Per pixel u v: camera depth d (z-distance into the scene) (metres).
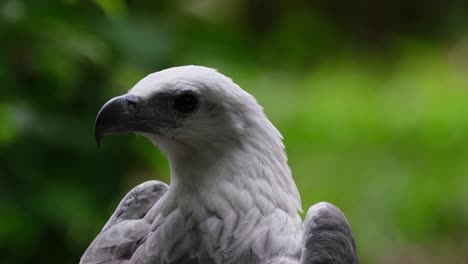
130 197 7.38
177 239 6.69
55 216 10.85
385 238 15.26
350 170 15.80
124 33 11.20
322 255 6.12
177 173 6.81
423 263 15.41
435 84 18.00
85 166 11.16
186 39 11.93
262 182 6.69
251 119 6.71
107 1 9.32
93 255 6.89
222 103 6.56
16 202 10.77
